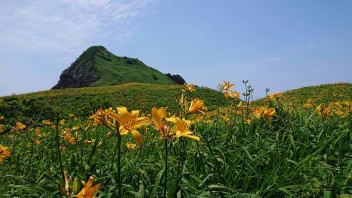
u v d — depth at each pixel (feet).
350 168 11.60
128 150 16.37
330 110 19.43
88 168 11.42
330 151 12.98
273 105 18.19
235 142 13.71
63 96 134.62
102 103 76.89
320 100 89.45
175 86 174.70
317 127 15.99
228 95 16.42
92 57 412.36
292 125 15.61
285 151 12.69
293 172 10.73
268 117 12.87
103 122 6.49
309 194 9.84
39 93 157.99
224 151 13.39
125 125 6.44
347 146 13.47
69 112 70.18
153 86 182.80
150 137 19.35
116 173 10.83
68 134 17.53
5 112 63.00
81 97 132.77
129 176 10.92
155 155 14.82
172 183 9.61
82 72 396.57
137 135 6.28
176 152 14.33
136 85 191.62
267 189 9.87
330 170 11.32
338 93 100.68
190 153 13.14
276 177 10.55
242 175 11.53
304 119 17.13
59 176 10.64
